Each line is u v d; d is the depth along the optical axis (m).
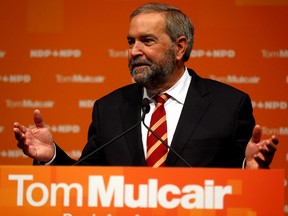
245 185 3.16
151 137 4.65
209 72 6.77
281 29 6.76
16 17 6.95
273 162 6.64
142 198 3.18
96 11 6.93
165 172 3.18
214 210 3.16
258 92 6.73
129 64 4.77
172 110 4.82
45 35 6.92
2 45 6.92
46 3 6.95
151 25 4.71
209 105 4.80
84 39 6.91
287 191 6.61
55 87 6.88
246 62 6.76
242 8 6.80
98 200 3.20
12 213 3.22
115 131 4.79
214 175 3.17
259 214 3.14
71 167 3.22
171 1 6.86
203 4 6.83
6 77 6.89
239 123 4.75
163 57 4.72
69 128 6.84
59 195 3.22
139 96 4.94
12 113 6.86
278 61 6.74
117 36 6.91
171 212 3.17
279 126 6.68
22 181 3.24
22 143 4.15
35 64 6.90
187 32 4.93
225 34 6.79
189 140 4.59
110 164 4.66
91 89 6.88
